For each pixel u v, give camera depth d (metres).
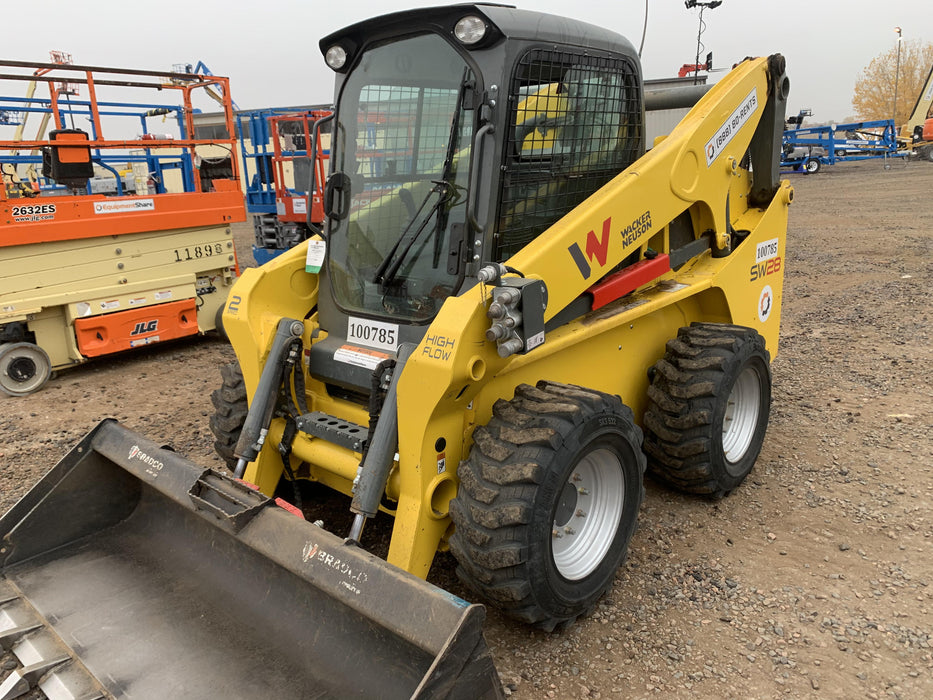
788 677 2.60
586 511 2.94
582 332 3.03
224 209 7.17
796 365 6.10
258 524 2.37
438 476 2.65
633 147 3.49
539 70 2.79
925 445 4.46
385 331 3.02
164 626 2.53
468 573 2.59
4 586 2.79
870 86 48.34
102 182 9.57
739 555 3.38
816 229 13.62
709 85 4.32
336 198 3.29
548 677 2.62
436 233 2.88
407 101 2.94
